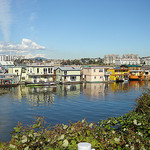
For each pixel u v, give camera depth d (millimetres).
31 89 56594
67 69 76938
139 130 9195
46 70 71875
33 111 29672
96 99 40156
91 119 25031
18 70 73375
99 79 81500
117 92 50594
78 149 5465
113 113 28188
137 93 48656
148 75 98688
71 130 8266
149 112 12812
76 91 52594
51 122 23562
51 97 42750
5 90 53969
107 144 7684
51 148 6695
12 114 27781
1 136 18953
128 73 91562
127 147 7449
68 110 30328
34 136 7270
